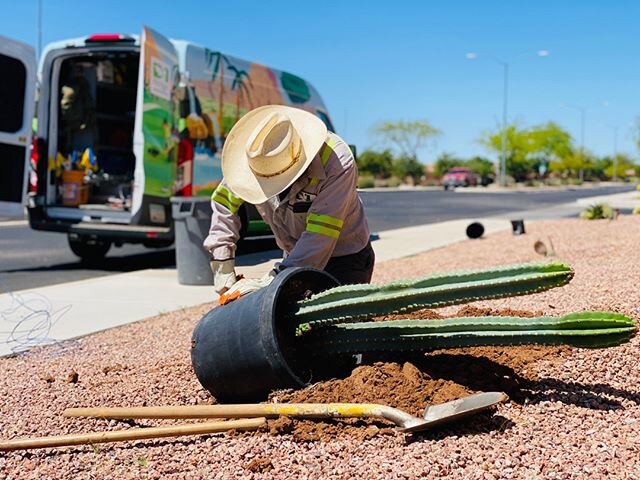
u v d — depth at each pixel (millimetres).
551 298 6383
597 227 15102
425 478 3115
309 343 4195
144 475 3322
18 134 9805
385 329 4043
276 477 3229
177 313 7551
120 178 11391
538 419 3688
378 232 16766
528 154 81312
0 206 9648
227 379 4094
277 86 12500
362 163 74312
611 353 4551
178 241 9555
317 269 4164
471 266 9969
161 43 10000
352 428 3643
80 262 12141
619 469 3141
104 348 6047
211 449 3582
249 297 4090
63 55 10844
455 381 4086
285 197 4430
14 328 6930
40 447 3635
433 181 73562
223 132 10930
